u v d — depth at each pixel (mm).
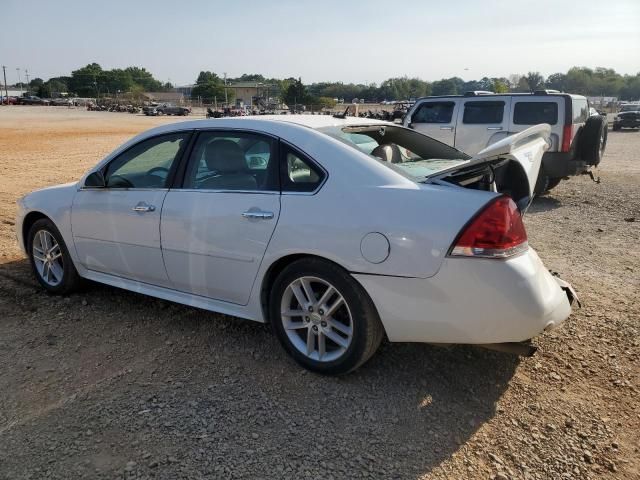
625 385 3322
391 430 2896
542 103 9773
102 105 94750
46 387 3275
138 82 176625
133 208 4008
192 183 3805
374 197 3076
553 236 7117
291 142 3441
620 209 9000
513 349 3072
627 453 2734
